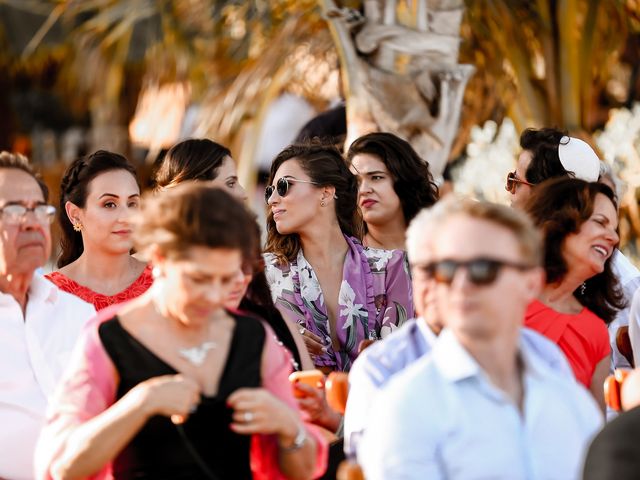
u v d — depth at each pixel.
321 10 8.90
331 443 5.34
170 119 14.05
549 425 3.79
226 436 4.05
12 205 4.93
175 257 3.80
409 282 6.41
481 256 3.64
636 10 10.93
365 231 7.50
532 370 3.85
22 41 16.17
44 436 4.02
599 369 5.53
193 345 4.06
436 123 8.22
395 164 7.27
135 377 4.02
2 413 5.00
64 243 6.67
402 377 3.79
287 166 6.41
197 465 4.00
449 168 11.59
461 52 10.79
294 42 10.66
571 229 5.29
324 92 11.37
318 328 6.32
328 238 6.45
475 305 3.65
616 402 4.83
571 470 3.79
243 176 10.67
